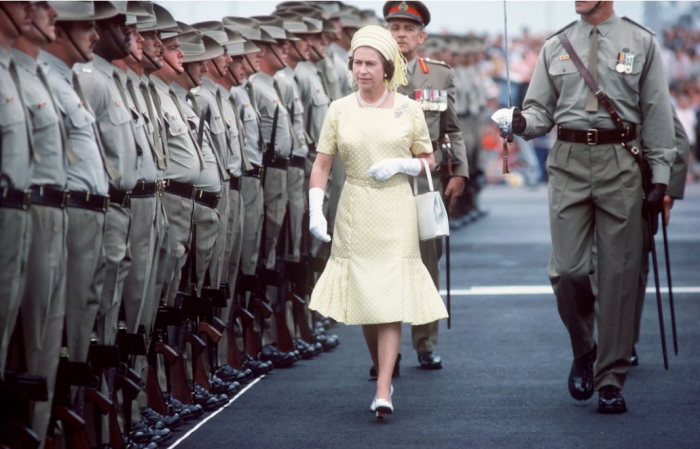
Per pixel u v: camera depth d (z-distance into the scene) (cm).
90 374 698
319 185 905
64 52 707
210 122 984
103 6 745
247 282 1077
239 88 1078
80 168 703
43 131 653
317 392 994
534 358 1140
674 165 1058
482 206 3247
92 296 727
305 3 1274
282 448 804
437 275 1111
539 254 2084
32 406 671
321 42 1252
